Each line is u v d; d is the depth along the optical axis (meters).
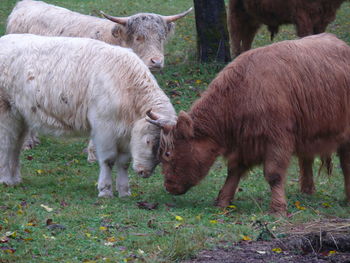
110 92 9.22
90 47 9.57
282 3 16.95
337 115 8.84
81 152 13.06
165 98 9.38
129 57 9.48
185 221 8.34
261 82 8.48
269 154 8.55
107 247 7.34
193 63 17.70
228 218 8.57
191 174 8.80
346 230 8.02
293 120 8.56
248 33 18.58
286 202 9.12
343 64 8.94
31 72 9.66
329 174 10.09
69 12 12.85
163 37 12.37
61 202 9.27
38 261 6.88
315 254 7.43
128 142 9.51
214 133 8.73
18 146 10.41
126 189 9.87
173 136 8.73
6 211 8.67
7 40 10.05
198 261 7.01
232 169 9.20
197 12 17.61
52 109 9.61
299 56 8.70
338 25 21.86
